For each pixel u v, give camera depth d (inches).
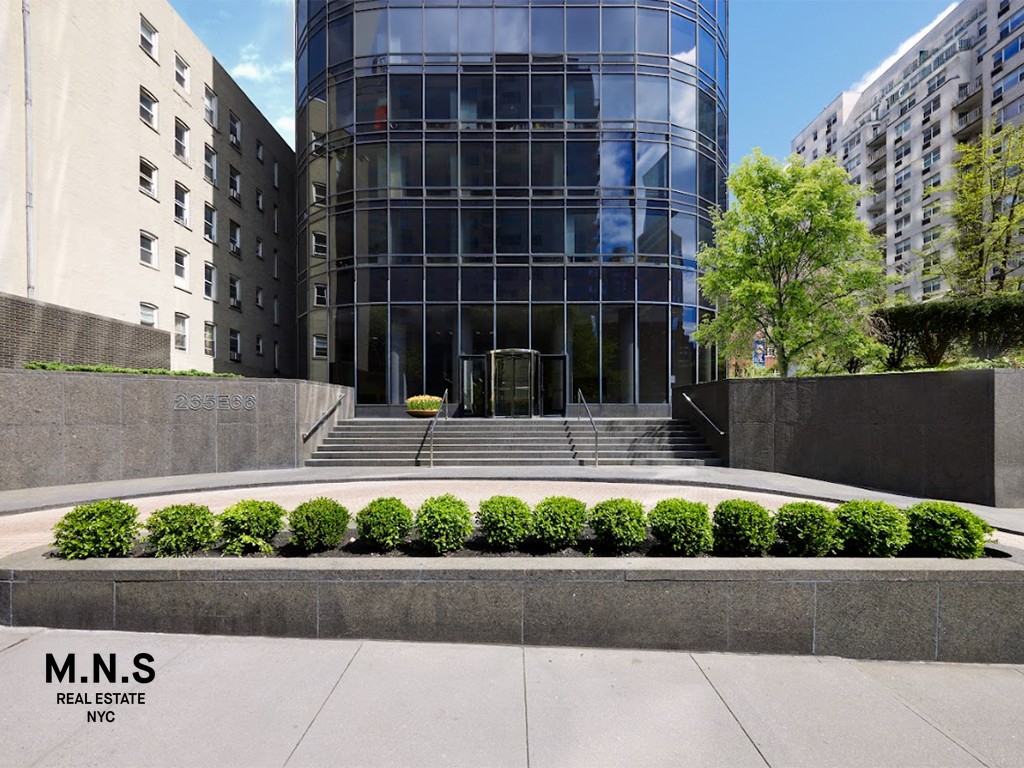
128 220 754.2
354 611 163.2
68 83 661.3
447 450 583.2
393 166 829.2
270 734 117.2
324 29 870.4
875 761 111.4
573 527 189.5
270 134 1161.4
